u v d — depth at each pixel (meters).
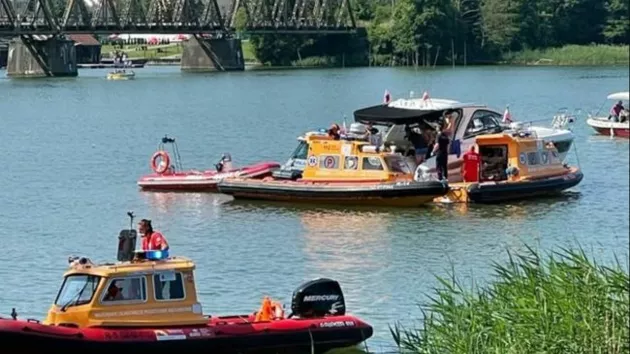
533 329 24.11
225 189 48.81
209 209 46.72
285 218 45.03
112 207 45.38
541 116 88.38
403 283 34.47
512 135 50.38
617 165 60.91
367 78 132.75
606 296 24.70
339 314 27.89
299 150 50.66
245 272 35.81
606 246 39.81
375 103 94.50
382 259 37.75
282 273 35.75
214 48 152.50
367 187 47.06
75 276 25.89
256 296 32.88
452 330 25.34
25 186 44.59
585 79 135.00
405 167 48.41
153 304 25.80
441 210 46.91
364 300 32.50
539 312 24.52
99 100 80.81
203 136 68.25
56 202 43.66
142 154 57.75
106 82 108.00
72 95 80.06
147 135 64.44
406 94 105.19
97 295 25.44
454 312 25.97
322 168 48.88
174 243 40.06
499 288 26.55
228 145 65.94
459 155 50.47
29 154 47.41
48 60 118.31
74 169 49.69
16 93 75.19
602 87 121.00
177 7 144.12
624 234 41.78
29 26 118.25
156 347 25.42
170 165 52.91
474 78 134.88
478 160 49.69
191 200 48.78
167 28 140.38
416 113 50.16
